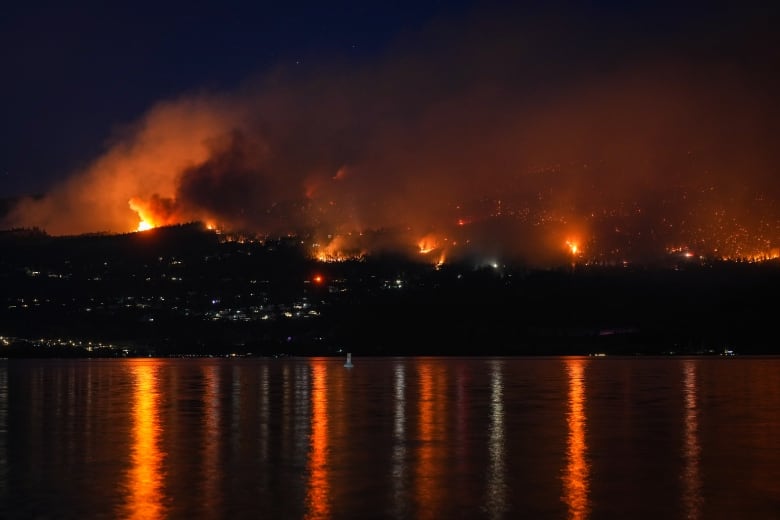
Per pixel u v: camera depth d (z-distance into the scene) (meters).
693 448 45.88
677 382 108.88
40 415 64.00
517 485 35.72
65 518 30.17
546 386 100.06
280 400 77.75
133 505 32.09
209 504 32.22
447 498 33.28
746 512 30.91
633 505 32.00
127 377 127.50
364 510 31.33
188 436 51.00
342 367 173.12
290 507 31.78
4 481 36.69
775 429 54.22
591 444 47.44
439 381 112.50
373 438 50.00
